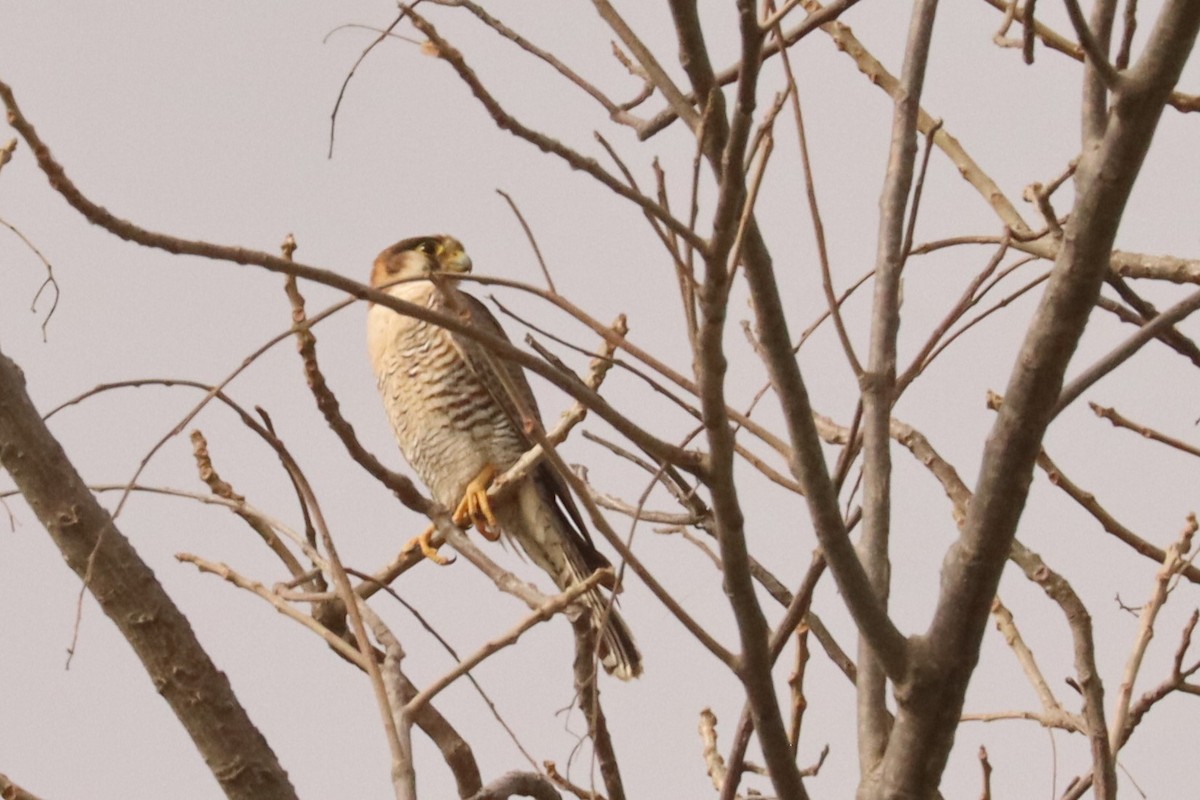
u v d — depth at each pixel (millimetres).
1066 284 5012
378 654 7199
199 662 5641
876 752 5762
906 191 6438
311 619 6254
